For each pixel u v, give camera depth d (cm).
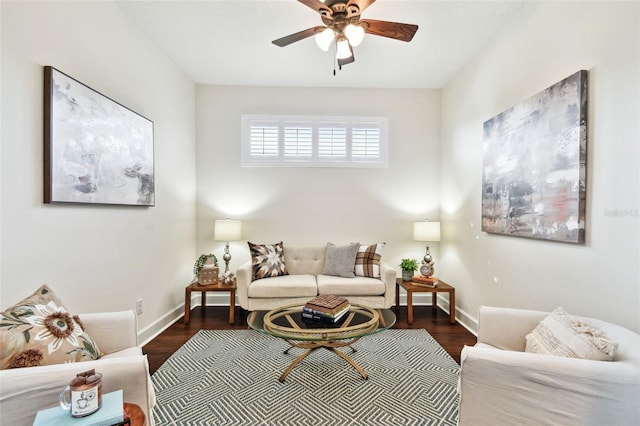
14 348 118
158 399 188
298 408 180
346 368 225
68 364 115
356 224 393
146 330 274
